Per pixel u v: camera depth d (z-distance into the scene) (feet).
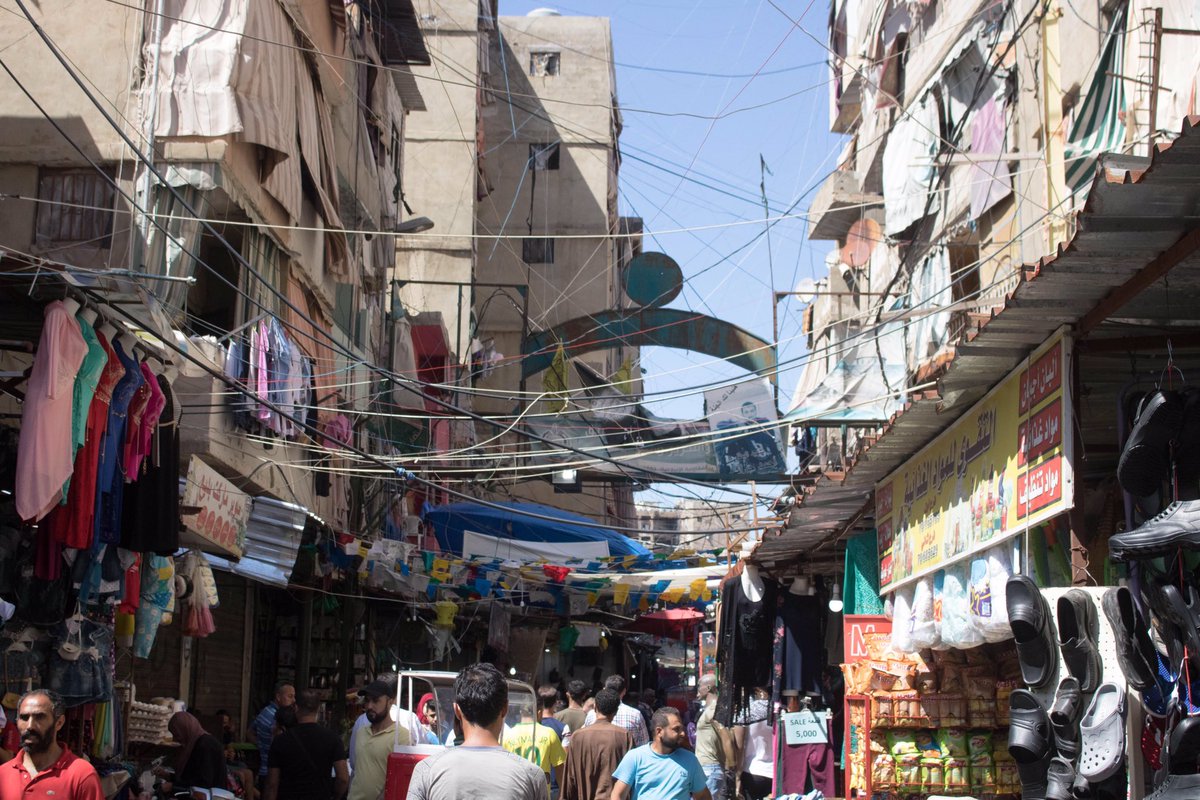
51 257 41.06
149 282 39.93
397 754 25.86
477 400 83.97
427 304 93.35
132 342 23.90
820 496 35.40
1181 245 16.88
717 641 48.65
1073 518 19.84
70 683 24.89
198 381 36.32
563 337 67.15
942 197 53.78
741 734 41.91
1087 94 40.45
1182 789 15.30
